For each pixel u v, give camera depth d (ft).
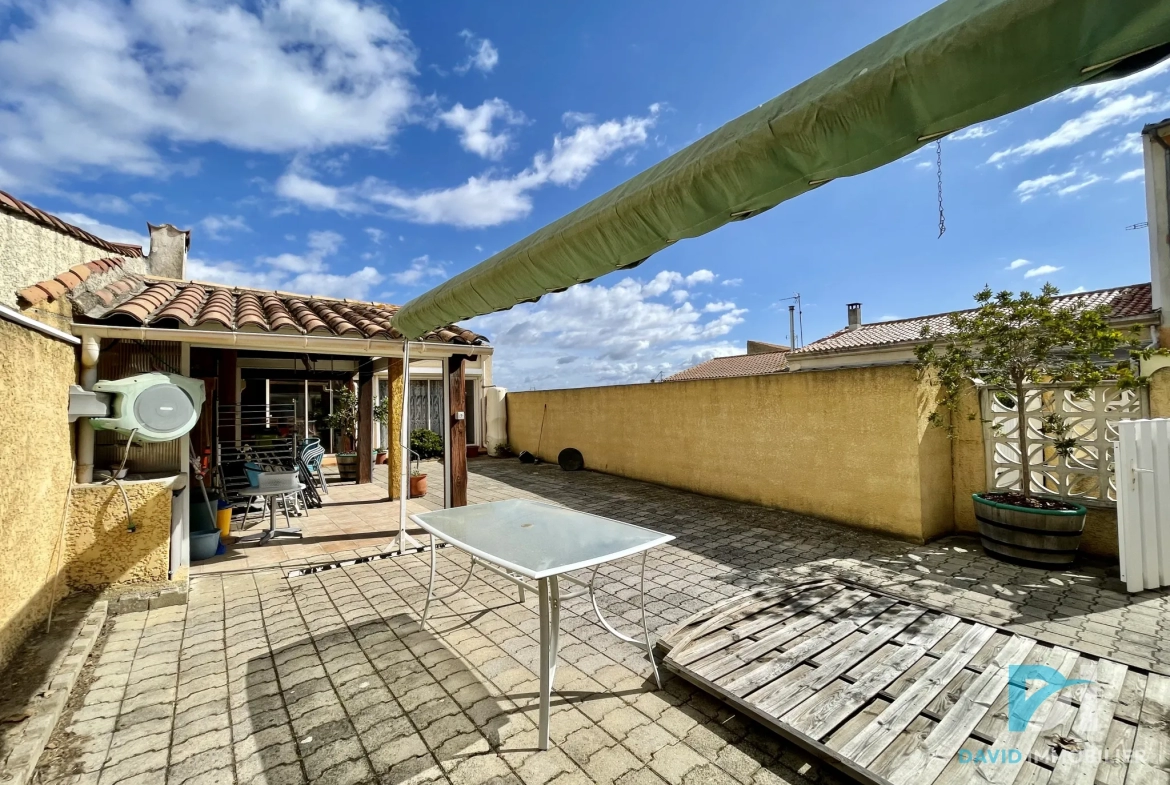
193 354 23.39
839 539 19.34
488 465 42.24
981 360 17.31
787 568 16.31
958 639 10.74
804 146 4.92
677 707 9.17
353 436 39.09
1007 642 10.49
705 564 16.85
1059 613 12.61
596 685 9.89
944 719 8.02
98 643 11.65
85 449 13.69
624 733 8.46
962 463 19.66
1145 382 15.14
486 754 7.98
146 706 9.27
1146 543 13.91
